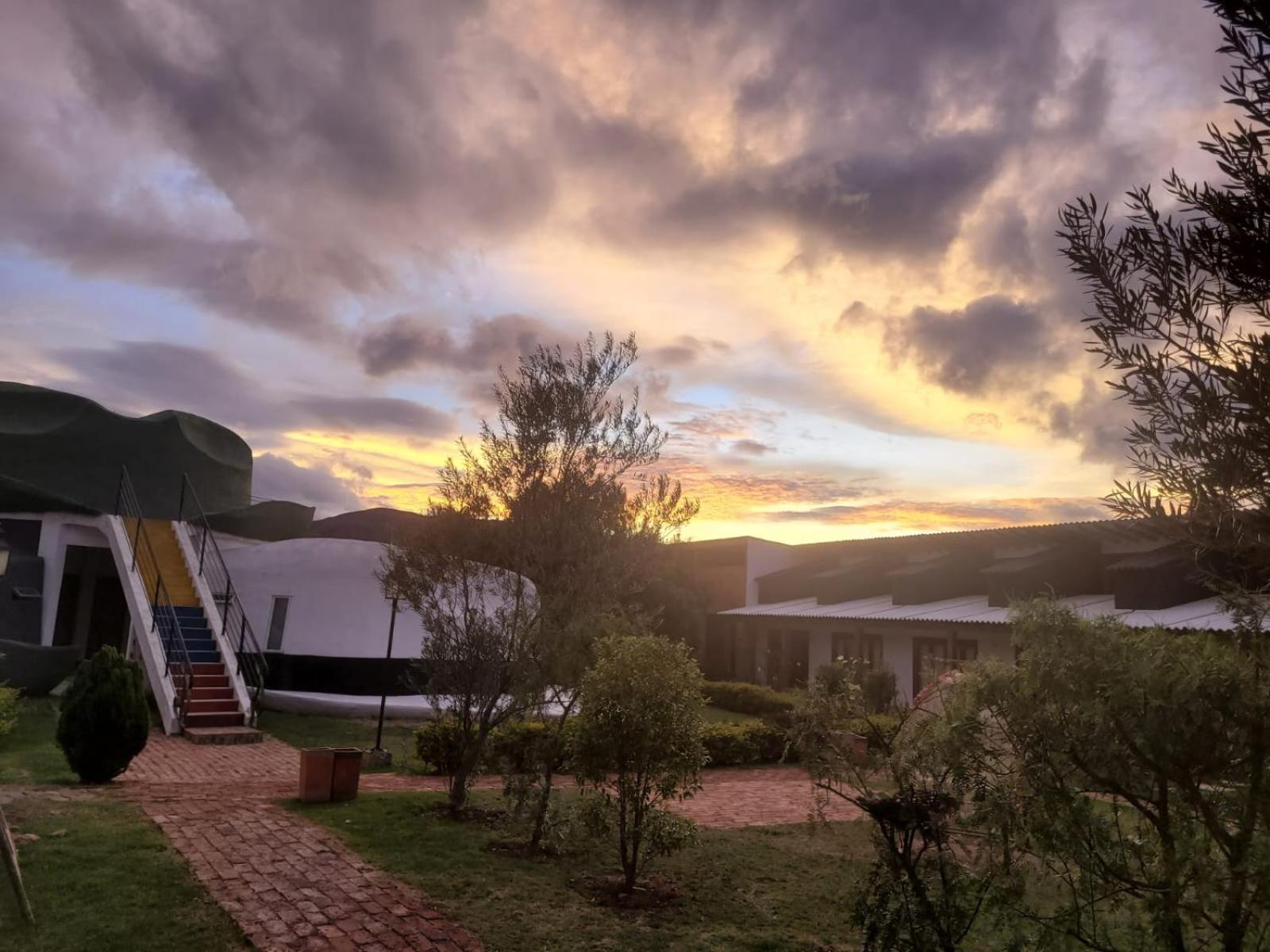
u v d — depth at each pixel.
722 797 12.40
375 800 10.24
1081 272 3.13
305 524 24.73
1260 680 3.35
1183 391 2.89
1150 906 3.66
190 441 24.66
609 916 6.64
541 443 9.40
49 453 21.58
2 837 5.69
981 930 4.70
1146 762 3.52
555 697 8.97
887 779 5.00
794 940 6.31
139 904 6.20
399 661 18.67
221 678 16.72
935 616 20.69
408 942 5.83
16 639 18.42
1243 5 2.68
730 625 30.55
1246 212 2.70
